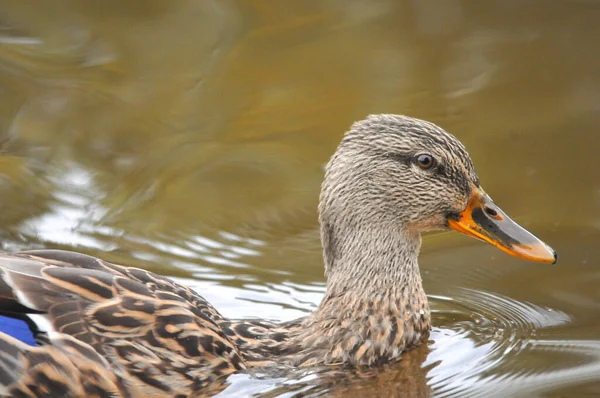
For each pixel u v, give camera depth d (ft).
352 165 36.01
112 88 53.98
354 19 59.31
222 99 53.26
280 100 53.21
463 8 60.18
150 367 32.12
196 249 43.47
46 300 31.58
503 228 35.99
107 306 32.14
